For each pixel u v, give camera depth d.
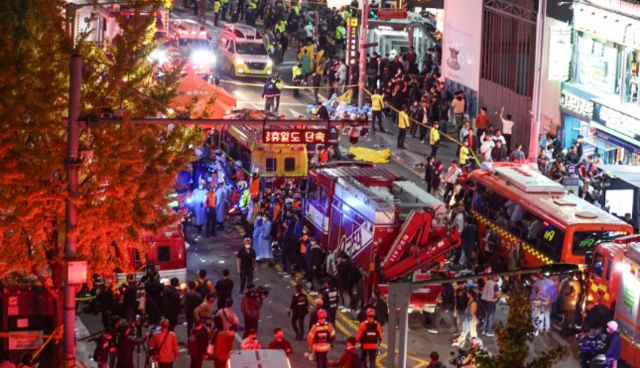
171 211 36.53
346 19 74.81
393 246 41.47
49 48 34.09
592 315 39.41
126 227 35.09
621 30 54.91
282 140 32.28
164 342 35.25
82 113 33.84
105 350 35.59
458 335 41.09
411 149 63.91
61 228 34.28
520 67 62.59
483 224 48.28
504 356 24.42
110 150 33.47
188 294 39.31
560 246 42.53
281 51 82.19
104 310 40.47
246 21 89.50
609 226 42.34
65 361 31.23
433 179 55.44
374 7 81.88
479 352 24.80
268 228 48.44
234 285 46.34
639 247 38.53
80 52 34.88
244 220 52.56
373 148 64.00
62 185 33.62
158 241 43.06
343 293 43.38
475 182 49.06
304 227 46.53
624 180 49.69
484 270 41.34
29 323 35.31
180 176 53.91
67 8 38.56
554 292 41.62
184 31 79.06
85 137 34.19
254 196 51.41
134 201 34.84
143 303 40.47
